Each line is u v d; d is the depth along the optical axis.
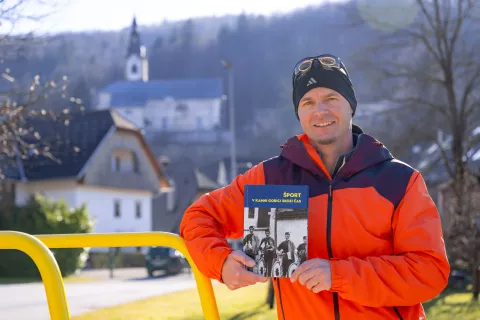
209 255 2.43
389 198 2.43
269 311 9.58
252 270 2.28
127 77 144.62
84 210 26.45
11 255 23.62
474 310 10.27
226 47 145.00
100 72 137.12
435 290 2.29
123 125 46.44
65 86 9.35
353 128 2.92
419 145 22.70
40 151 10.16
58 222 25.50
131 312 9.59
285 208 2.27
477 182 14.91
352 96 2.72
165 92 138.62
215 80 139.88
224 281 2.38
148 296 13.05
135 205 48.12
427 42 19.78
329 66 2.67
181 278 25.66
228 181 76.00
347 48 21.86
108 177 45.22
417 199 2.41
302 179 2.58
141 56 146.12
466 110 19.38
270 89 132.50
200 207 2.71
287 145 2.70
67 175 41.78
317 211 2.49
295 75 2.77
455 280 15.42
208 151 123.44
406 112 20.75
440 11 19.67
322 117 2.64
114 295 13.79
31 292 15.34
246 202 2.29
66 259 25.38
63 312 2.09
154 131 129.12
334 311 2.41
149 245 2.65
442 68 19.59
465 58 19.58
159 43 166.25
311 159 2.59
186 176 68.69
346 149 2.71
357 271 2.26
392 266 2.27
